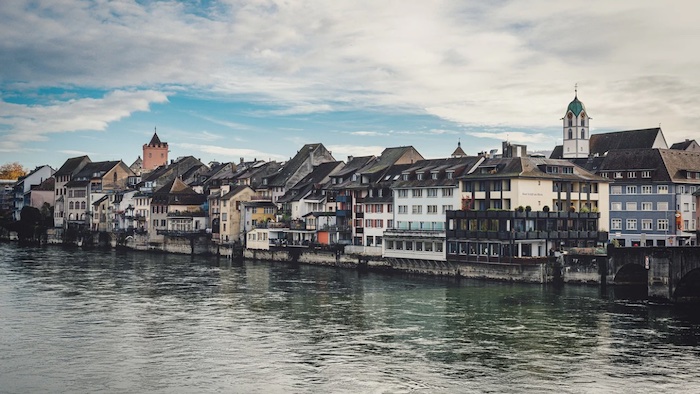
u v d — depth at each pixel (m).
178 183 160.88
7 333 58.41
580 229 96.62
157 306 72.06
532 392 42.72
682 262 71.19
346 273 105.81
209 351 52.44
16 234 194.00
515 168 94.38
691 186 108.94
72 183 191.38
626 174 111.38
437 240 99.44
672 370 47.28
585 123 159.88
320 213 124.50
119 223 173.25
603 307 70.19
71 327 60.94
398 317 65.38
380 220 113.44
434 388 43.50
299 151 153.75
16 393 42.69
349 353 51.78
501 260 90.88
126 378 45.62
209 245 147.88
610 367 48.03
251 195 145.75
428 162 112.25
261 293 81.75
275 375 46.25
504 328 60.19
